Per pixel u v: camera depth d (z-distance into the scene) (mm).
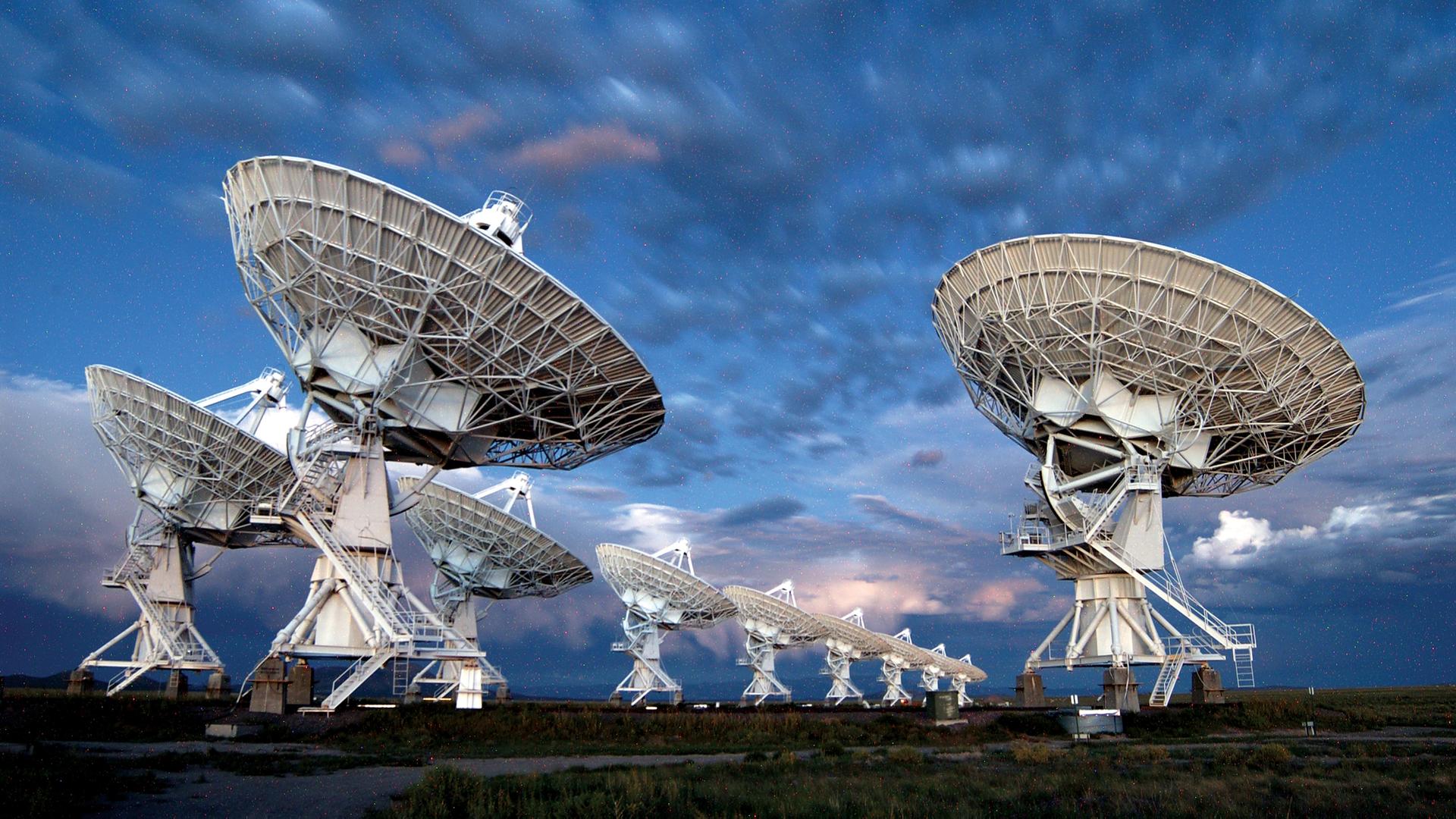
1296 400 53375
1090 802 25234
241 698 52062
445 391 49688
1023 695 62750
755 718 54375
